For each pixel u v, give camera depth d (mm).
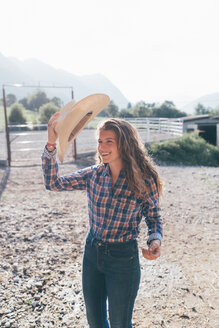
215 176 10953
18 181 9758
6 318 2857
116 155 1748
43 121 37719
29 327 2748
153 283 3564
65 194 8234
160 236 1827
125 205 1757
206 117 27234
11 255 4238
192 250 4547
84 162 13125
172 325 2816
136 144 1799
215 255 4355
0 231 5148
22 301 3137
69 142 2008
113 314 1838
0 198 7645
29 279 3586
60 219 5945
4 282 3488
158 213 1867
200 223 5828
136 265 1835
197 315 2967
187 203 7273
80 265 3990
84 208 6820
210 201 7457
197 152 16266
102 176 1818
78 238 4945
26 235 5008
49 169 1894
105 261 1792
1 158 14070
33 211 6473
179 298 3256
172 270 3893
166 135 20500
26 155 15148
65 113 1850
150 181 1808
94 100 1833
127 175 1726
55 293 3309
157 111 74750
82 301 3162
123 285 1789
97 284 1901
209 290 3416
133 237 1815
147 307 3096
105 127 1765
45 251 4406
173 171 12117
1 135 24562
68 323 2818
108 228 1777
